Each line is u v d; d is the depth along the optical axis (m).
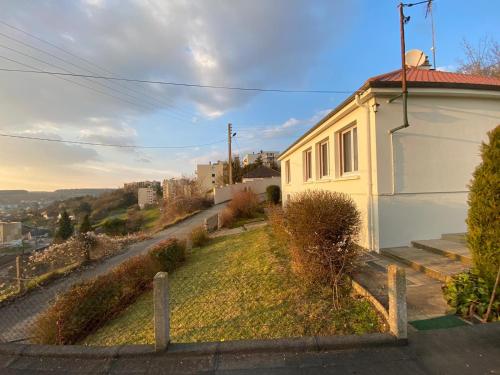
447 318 3.28
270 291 4.61
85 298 5.42
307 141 11.76
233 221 16.95
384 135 6.28
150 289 7.33
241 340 2.95
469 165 6.54
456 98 6.48
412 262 5.11
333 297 3.95
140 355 2.84
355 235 4.52
